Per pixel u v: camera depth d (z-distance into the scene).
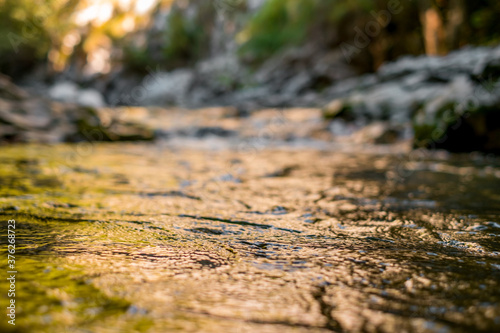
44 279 0.96
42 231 1.38
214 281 0.98
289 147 5.65
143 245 1.25
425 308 0.84
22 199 1.91
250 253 1.21
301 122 7.56
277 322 0.78
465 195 2.21
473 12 10.91
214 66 18.52
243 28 20.36
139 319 0.78
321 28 16.27
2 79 6.03
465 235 1.43
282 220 1.65
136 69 20.86
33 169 3.03
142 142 6.11
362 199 2.11
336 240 1.36
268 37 18.11
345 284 0.97
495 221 1.63
